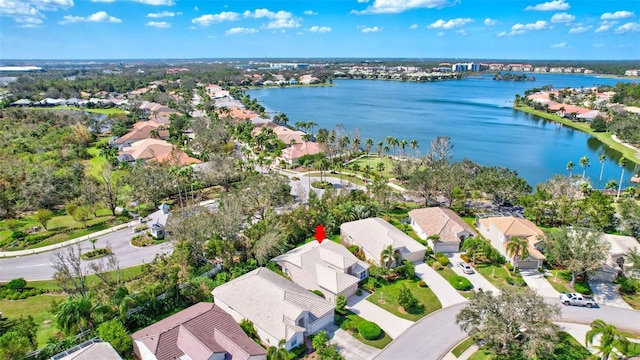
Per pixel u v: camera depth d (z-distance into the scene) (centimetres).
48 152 13538
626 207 8106
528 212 8744
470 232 7725
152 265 6372
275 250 6731
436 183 9394
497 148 17425
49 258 7125
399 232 7581
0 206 8900
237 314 5225
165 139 17000
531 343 4141
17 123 17312
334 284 5816
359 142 15512
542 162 15325
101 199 9219
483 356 4653
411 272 6406
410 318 5444
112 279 6200
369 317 5466
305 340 4959
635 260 6019
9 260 7062
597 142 18550
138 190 9388
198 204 9650
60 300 5334
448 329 5203
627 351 4347
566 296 5747
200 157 13312
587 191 10238
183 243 6506
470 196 9894
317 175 12694
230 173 10900
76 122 17525
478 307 4538
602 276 6400
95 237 8006
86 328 4866
